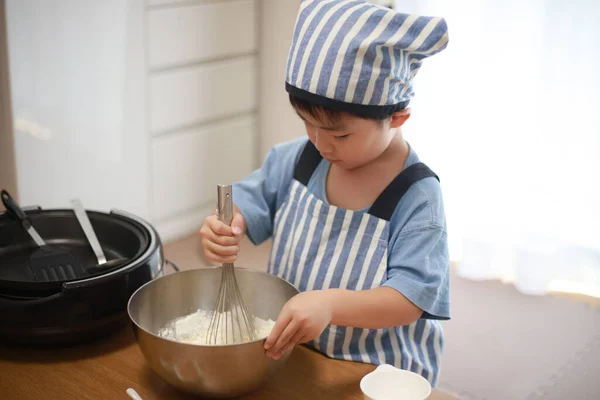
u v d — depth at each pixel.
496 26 2.15
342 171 1.01
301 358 0.93
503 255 2.38
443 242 0.93
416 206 0.93
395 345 0.98
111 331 0.94
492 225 2.35
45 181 1.87
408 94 0.89
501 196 2.32
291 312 0.81
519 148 2.25
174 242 2.36
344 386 0.87
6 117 1.75
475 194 2.35
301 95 0.85
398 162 0.98
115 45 1.93
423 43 0.83
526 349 2.01
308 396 0.85
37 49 1.74
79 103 1.88
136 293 0.89
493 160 2.29
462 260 2.40
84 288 0.88
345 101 0.82
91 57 1.88
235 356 0.77
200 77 2.26
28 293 0.88
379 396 0.78
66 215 1.07
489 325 2.13
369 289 0.93
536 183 2.27
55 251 0.99
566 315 2.20
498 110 2.23
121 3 1.90
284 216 1.06
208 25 2.22
